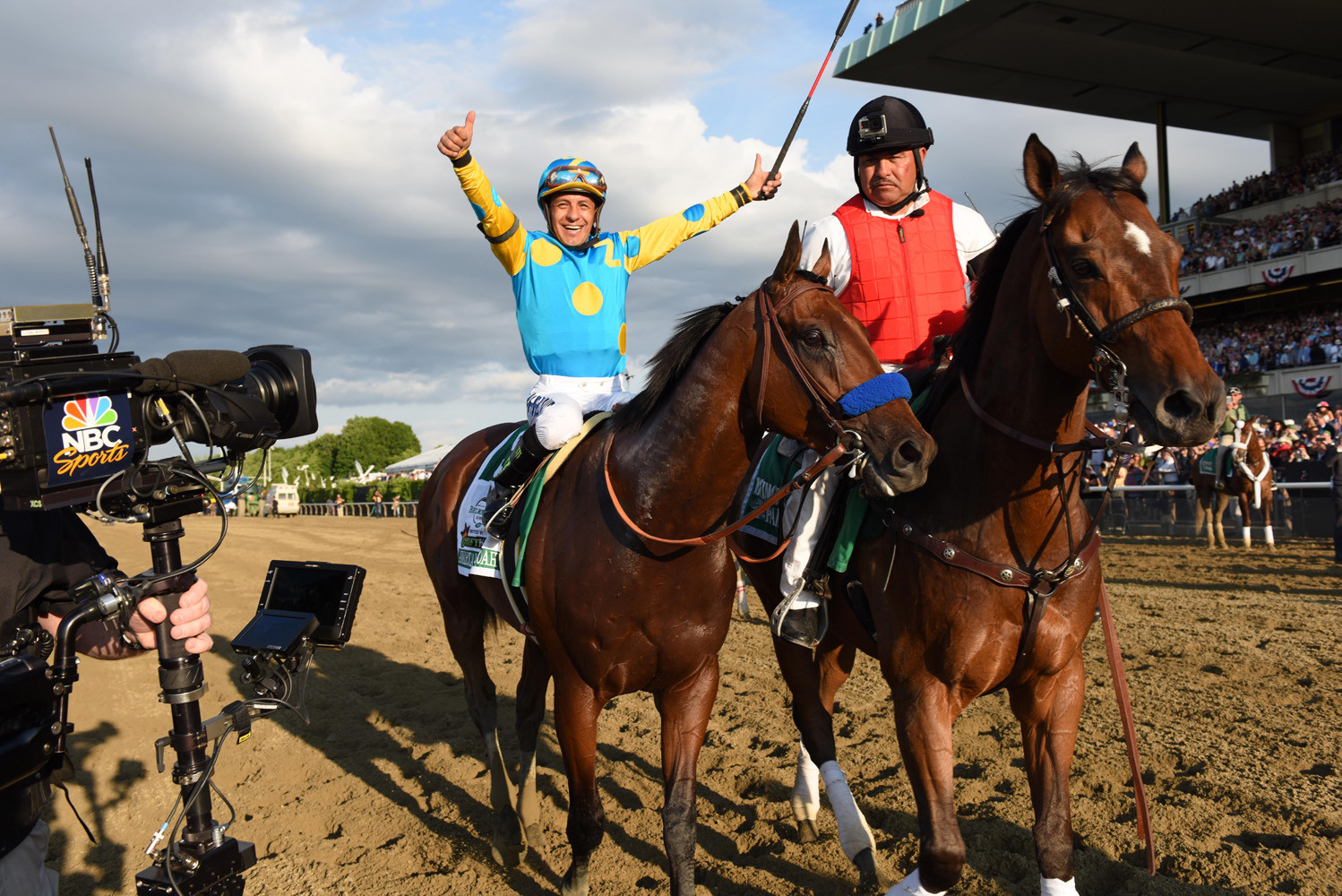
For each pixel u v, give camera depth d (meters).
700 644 2.38
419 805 3.72
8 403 1.48
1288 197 25.88
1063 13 22.05
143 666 6.54
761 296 2.22
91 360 1.66
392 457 74.88
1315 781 3.41
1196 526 11.96
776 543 2.88
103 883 3.16
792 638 2.66
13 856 1.61
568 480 2.55
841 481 2.59
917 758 2.21
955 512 2.23
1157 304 1.82
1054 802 2.21
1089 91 27.38
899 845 3.01
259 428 1.95
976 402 2.26
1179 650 5.59
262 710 2.04
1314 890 2.62
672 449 2.30
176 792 4.00
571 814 2.52
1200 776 3.50
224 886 1.81
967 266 2.92
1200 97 27.95
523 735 3.31
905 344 2.89
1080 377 2.08
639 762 4.07
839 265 2.94
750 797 3.61
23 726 1.53
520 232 2.79
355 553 15.12
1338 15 22.19
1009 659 2.19
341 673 6.17
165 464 1.75
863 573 2.45
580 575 2.38
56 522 1.81
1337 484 8.91
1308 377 20.78
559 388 2.85
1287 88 27.06
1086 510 2.28
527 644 3.37
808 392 2.10
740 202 3.08
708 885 2.89
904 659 2.28
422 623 8.02
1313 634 5.88
